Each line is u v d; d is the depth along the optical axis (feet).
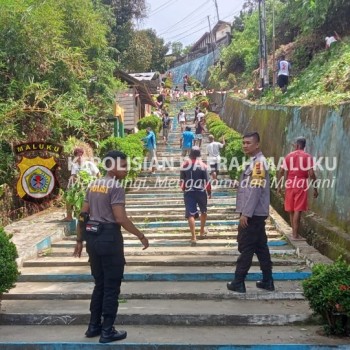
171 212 34.19
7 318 17.80
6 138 35.65
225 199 37.06
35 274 22.07
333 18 53.06
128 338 15.89
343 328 15.58
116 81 59.06
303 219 28.32
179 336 16.05
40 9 39.93
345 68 38.24
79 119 43.88
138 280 21.63
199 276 21.50
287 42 73.67
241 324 17.02
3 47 38.75
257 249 19.33
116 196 15.46
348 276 15.66
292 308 17.84
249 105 62.08
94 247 15.33
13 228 30.12
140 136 53.98
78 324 17.61
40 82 41.55
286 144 37.06
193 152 27.71
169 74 149.69
